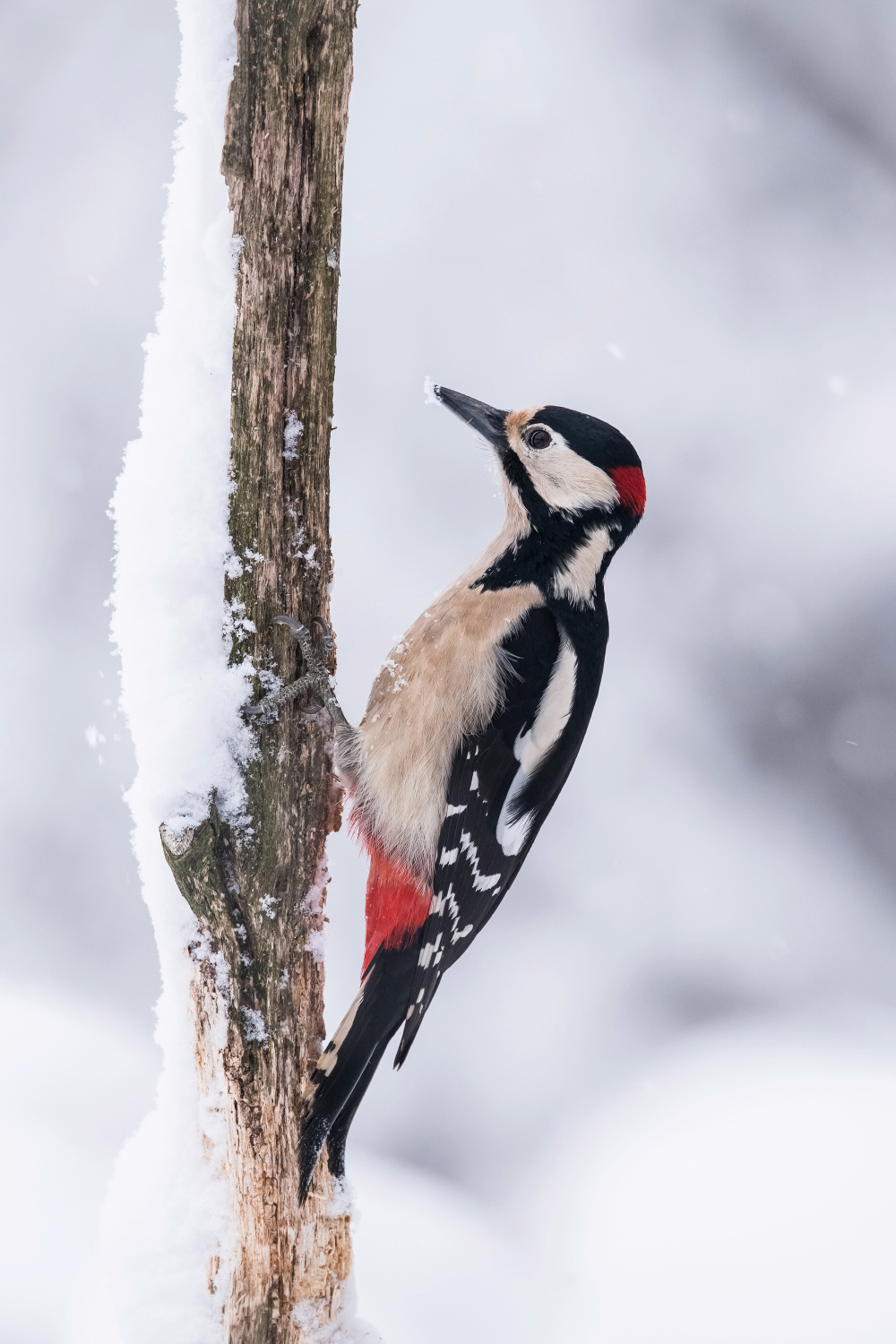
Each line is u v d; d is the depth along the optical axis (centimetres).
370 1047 557
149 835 486
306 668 503
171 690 475
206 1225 494
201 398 475
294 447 488
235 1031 485
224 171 462
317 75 462
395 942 577
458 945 603
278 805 493
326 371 493
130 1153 509
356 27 475
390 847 575
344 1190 526
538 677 611
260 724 487
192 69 460
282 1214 501
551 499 634
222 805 479
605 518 642
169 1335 493
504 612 615
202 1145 493
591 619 645
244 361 472
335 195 479
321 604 511
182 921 486
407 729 591
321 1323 518
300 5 450
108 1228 503
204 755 472
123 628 481
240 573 482
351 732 552
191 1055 493
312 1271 515
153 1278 495
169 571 475
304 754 509
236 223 465
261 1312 501
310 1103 510
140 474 480
